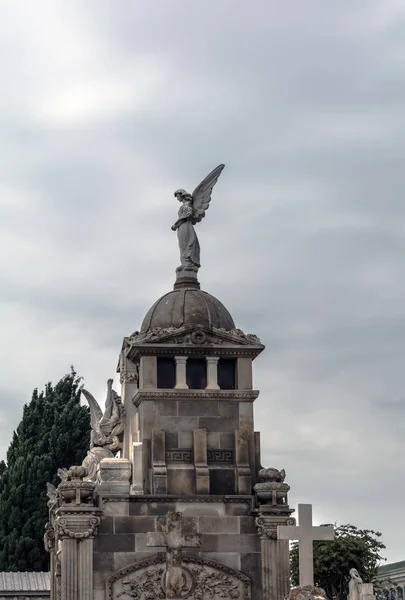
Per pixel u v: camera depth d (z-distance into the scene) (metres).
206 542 55.03
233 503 55.53
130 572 54.19
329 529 45.88
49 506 60.84
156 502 55.03
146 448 55.88
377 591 88.44
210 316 57.66
